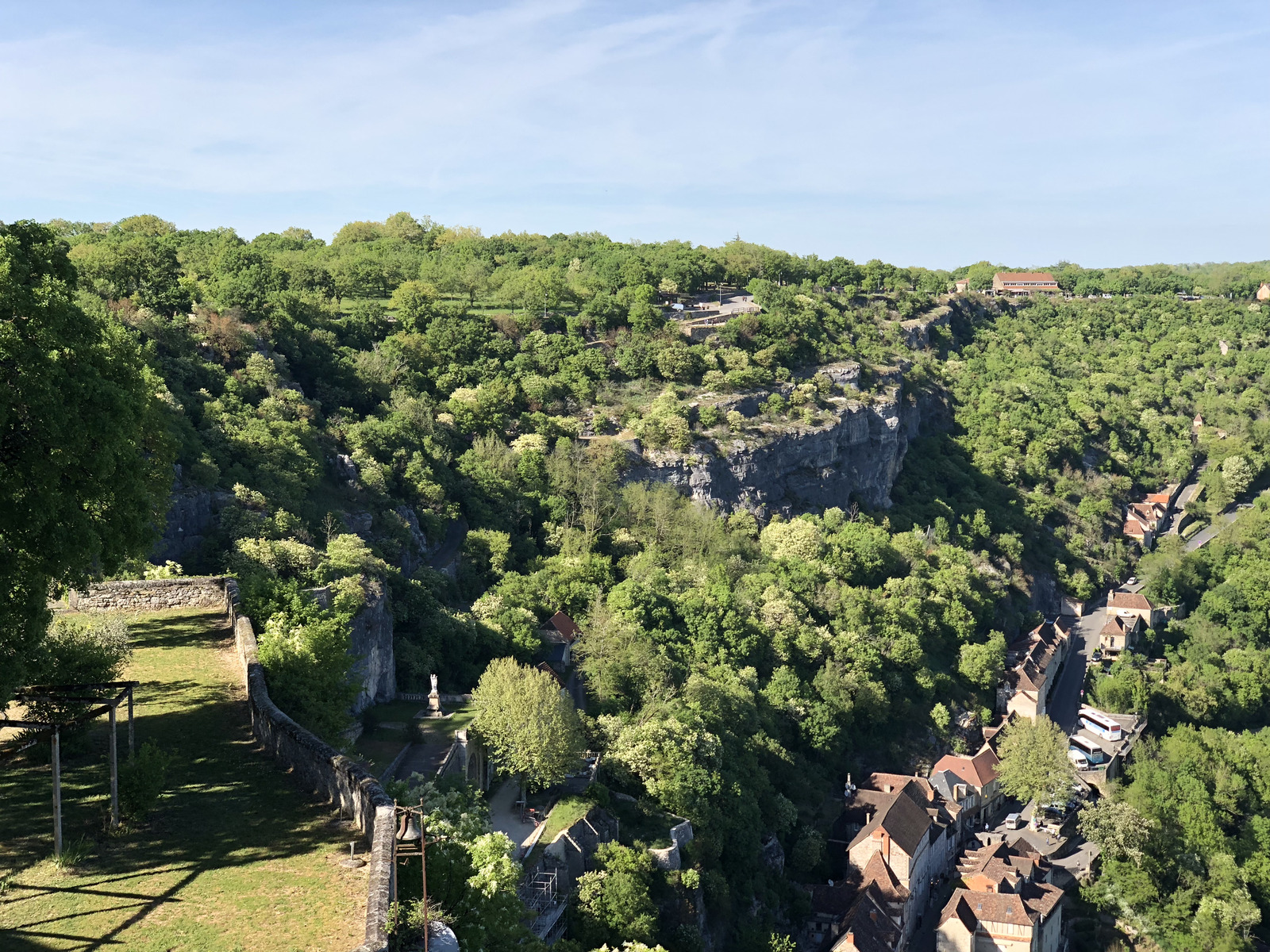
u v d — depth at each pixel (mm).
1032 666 145625
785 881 91125
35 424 32250
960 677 139500
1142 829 105500
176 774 35562
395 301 189625
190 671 46562
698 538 143750
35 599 32500
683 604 119812
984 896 94500
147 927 25672
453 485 138125
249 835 31000
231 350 135500
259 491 104188
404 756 69625
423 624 96125
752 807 88812
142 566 63812
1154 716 144375
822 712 112125
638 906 65312
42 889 27453
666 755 83875
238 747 38031
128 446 35375
